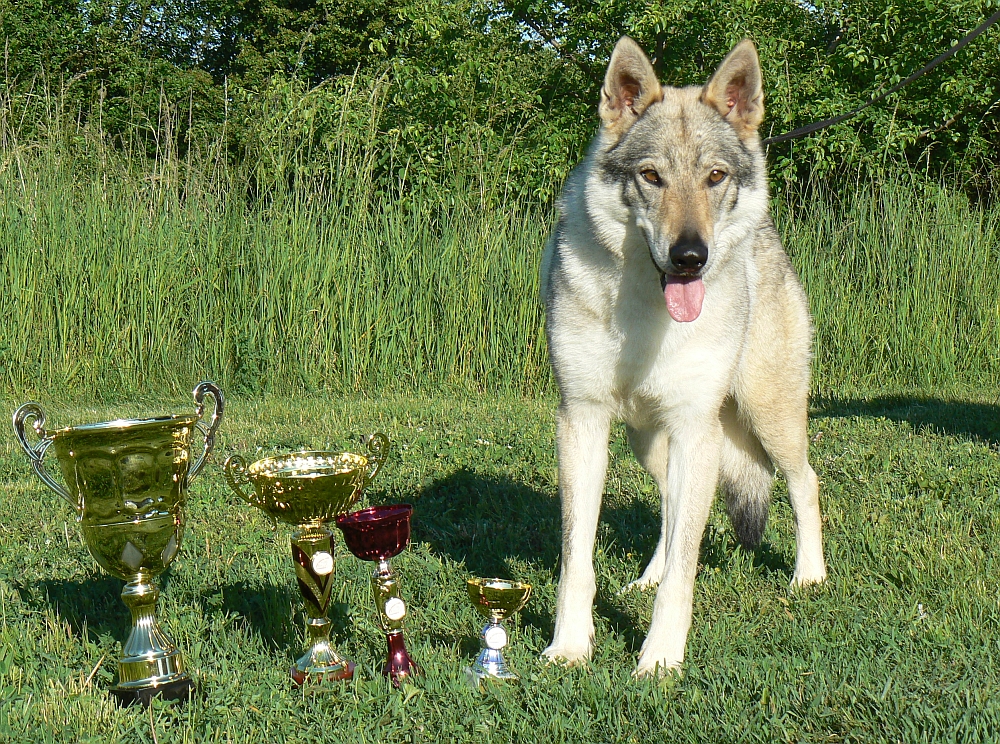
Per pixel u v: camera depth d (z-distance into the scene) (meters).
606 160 3.26
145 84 14.94
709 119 3.25
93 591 3.59
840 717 2.51
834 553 4.03
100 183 9.83
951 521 4.29
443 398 8.81
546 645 3.15
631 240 3.14
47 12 16.58
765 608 3.46
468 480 5.32
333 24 22.50
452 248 9.45
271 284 9.29
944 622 3.15
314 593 2.81
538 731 2.46
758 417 3.83
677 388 3.14
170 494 2.82
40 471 2.84
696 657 2.99
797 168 13.24
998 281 9.98
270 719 2.54
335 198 9.69
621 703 2.63
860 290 10.08
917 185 10.79
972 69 13.56
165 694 2.69
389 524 2.77
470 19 14.60
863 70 13.68
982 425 6.90
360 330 9.45
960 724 2.39
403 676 2.80
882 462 5.55
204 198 10.01
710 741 2.41
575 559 3.13
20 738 2.42
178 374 9.47
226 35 22.97
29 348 9.16
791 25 14.67
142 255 9.37
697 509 3.08
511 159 11.06
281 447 6.39
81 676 2.82
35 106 10.78
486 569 4.01
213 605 3.43
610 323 3.14
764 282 3.82
